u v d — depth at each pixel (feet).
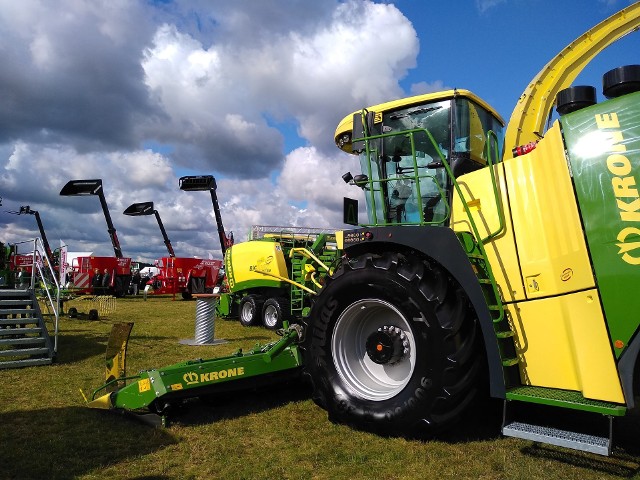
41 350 21.04
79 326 34.14
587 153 10.16
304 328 15.08
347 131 16.85
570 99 11.50
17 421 13.19
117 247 76.18
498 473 9.99
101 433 12.30
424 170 14.84
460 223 12.92
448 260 11.66
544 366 11.02
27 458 10.68
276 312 33.45
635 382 9.80
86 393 16.08
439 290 11.50
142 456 10.93
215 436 12.24
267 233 37.81
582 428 11.02
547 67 16.85
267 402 15.25
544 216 11.15
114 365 14.97
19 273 46.26
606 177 9.88
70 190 74.18
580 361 10.09
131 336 29.60
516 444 11.53
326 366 13.16
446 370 11.07
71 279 72.18
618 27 16.53
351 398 12.65
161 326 34.76
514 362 11.10
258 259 35.78
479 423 12.86
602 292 9.74
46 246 73.97
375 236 13.01
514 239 11.64
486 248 12.14
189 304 58.65
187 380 13.11
